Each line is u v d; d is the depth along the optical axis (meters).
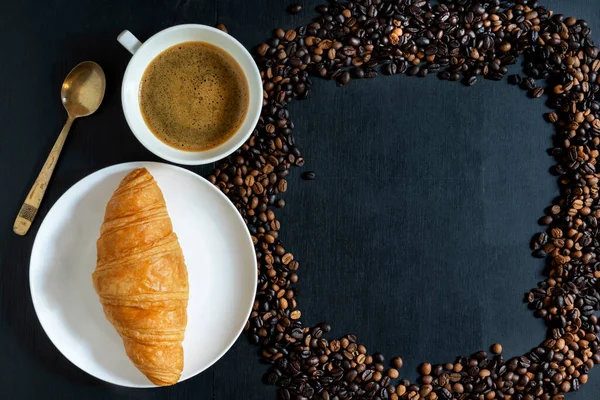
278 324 0.67
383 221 0.68
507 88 0.69
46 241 0.62
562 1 0.69
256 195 0.67
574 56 0.68
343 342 0.68
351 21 0.66
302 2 0.67
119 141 0.65
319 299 0.68
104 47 0.65
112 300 0.59
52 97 0.65
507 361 0.69
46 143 0.65
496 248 0.69
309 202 0.68
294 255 0.68
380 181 0.68
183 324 0.61
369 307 0.68
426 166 0.69
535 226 0.69
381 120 0.68
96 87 0.65
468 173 0.69
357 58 0.67
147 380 0.63
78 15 0.65
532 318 0.69
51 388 0.65
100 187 0.62
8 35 0.65
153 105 0.61
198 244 0.64
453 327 0.69
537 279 0.69
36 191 0.64
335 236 0.68
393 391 0.68
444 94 0.69
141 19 0.66
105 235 0.60
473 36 0.67
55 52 0.65
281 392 0.67
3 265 0.65
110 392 0.66
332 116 0.68
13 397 0.65
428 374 0.68
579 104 0.69
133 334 0.59
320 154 0.68
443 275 0.69
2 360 0.65
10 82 0.65
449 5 0.67
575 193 0.69
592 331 0.69
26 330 0.65
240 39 0.66
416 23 0.67
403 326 0.69
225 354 0.67
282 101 0.66
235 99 0.62
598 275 0.69
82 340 0.63
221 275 0.64
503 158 0.69
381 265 0.68
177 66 0.62
